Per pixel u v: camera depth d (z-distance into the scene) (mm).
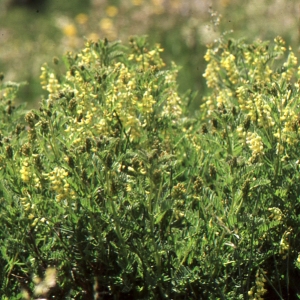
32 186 3926
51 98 4324
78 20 13648
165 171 3926
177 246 3754
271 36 10500
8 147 3988
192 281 3779
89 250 3943
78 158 3805
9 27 14359
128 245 3826
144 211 3795
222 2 12172
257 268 4023
